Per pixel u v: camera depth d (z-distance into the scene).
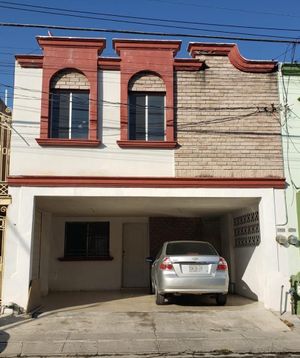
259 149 12.17
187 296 12.94
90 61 12.20
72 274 16.02
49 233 14.95
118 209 14.21
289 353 8.27
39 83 11.97
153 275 13.45
